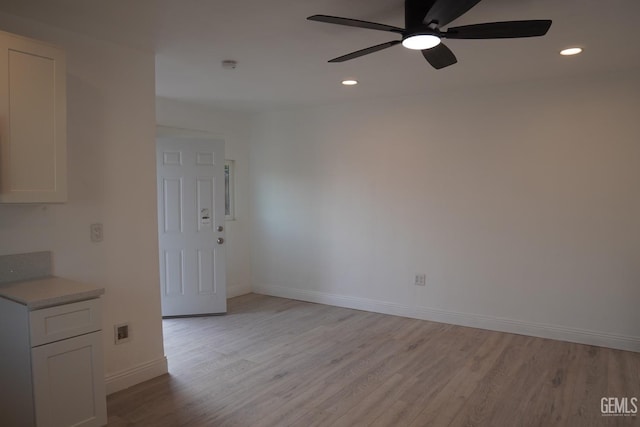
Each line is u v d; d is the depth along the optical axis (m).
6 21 2.49
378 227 4.99
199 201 4.91
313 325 4.57
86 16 2.53
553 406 2.82
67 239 2.79
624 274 3.74
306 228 5.52
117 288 3.07
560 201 3.98
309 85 4.23
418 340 4.08
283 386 3.15
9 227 2.55
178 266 4.88
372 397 2.97
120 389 3.09
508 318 4.26
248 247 5.98
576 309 3.95
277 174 5.73
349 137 5.12
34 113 2.35
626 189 3.71
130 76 3.11
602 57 3.31
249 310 5.16
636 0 2.33
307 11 2.47
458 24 2.68
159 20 2.60
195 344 4.02
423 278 4.72
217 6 2.40
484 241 4.36
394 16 2.57
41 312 2.19
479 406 2.83
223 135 5.57
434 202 4.61
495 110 4.24
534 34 2.20
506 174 4.21
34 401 2.18
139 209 3.20
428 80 4.04
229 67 3.56
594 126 3.81
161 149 4.78
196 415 2.75
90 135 2.89
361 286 5.14
